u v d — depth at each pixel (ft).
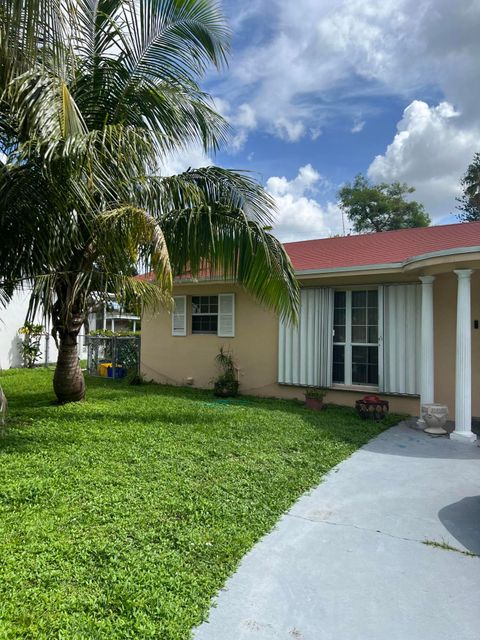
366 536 11.94
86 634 7.60
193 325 39.40
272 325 34.53
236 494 14.03
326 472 16.90
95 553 10.08
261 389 34.96
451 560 10.76
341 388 30.66
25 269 21.54
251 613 8.61
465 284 22.53
